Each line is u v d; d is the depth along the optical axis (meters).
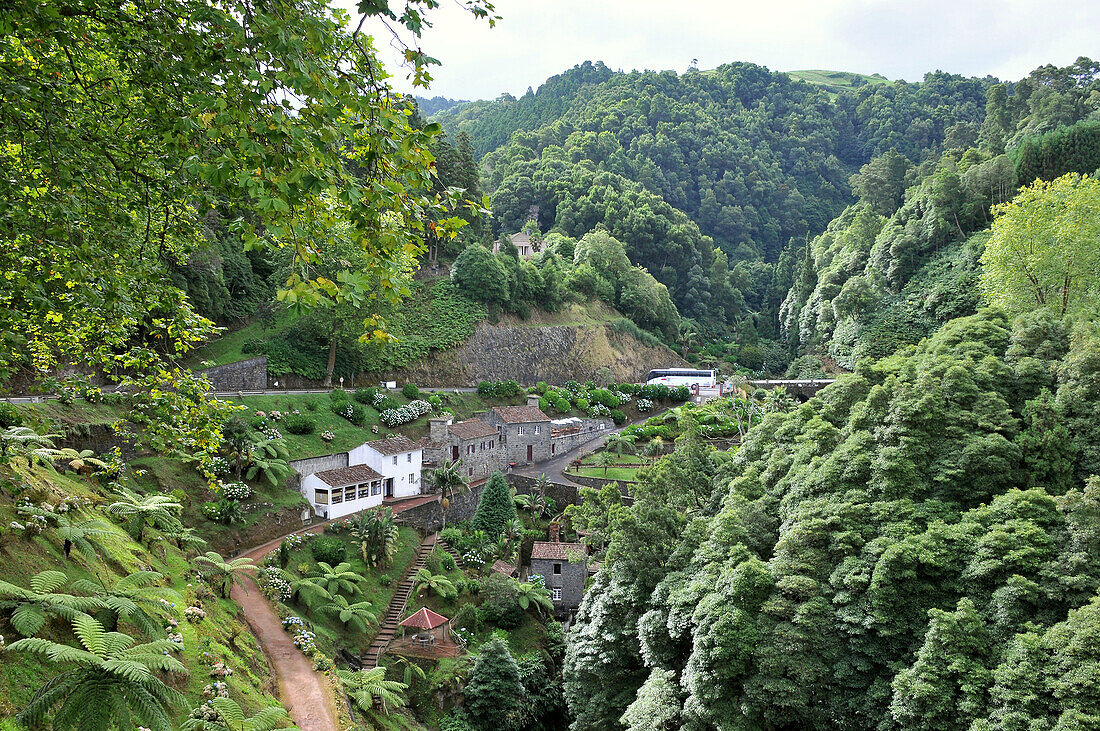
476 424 75.12
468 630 48.91
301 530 51.62
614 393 101.94
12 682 15.30
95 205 14.95
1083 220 60.88
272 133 9.84
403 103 11.05
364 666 41.62
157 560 30.47
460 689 42.91
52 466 31.06
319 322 74.44
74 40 13.19
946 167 127.38
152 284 16.23
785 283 166.25
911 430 37.66
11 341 15.48
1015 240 62.03
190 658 23.20
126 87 14.59
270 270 81.44
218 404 18.38
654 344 126.44
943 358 44.66
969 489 35.50
